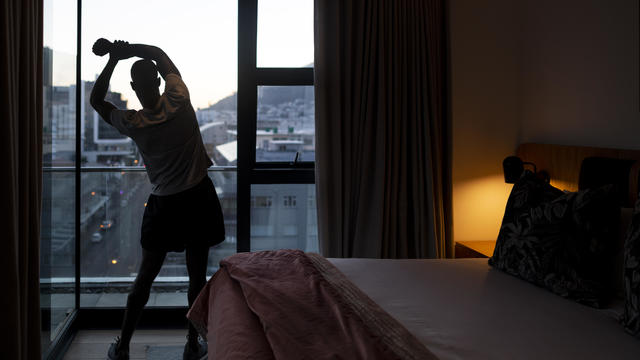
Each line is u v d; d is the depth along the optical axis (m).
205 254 2.52
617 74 2.30
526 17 3.08
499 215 3.22
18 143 1.83
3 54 1.63
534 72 3.00
